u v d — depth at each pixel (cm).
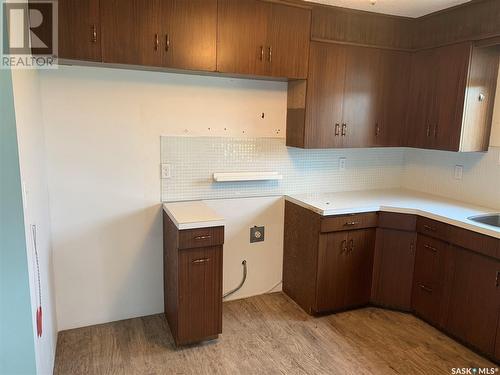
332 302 295
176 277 243
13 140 142
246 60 261
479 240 239
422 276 287
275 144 316
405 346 258
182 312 244
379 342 262
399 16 304
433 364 238
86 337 262
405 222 291
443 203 304
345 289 298
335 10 284
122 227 277
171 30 235
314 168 335
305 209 297
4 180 143
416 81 318
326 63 288
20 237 148
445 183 329
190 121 285
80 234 265
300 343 260
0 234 145
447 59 288
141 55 230
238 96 297
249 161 309
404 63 317
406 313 302
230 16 251
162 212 285
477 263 243
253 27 259
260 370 231
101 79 255
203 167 294
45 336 196
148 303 294
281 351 250
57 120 247
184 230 233
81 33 214
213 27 247
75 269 267
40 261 191
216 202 303
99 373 225
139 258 285
